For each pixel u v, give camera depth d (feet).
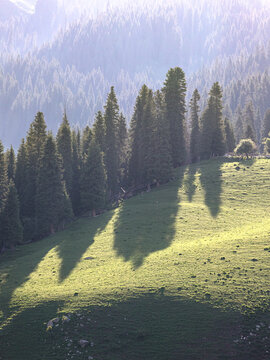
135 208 215.51
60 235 198.29
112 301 97.50
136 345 80.53
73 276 123.13
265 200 192.44
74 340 83.61
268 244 123.13
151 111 279.49
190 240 147.74
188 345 78.74
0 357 81.46
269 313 84.02
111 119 288.51
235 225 161.17
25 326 91.50
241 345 76.59
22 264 153.38
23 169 267.80
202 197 215.72
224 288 96.58
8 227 191.21
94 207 230.27
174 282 104.06
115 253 143.95
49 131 228.43
